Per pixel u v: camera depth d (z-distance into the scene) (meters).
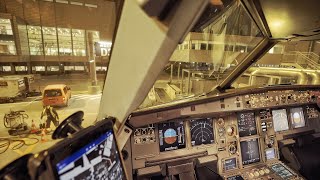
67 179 0.72
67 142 0.74
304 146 2.93
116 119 1.02
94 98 11.96
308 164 2.69
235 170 2.48
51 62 21.94
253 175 2.38
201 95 2.56
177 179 2.39
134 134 2.19
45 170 0.65
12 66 18.81
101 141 0.95
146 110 2.10
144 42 0.57
